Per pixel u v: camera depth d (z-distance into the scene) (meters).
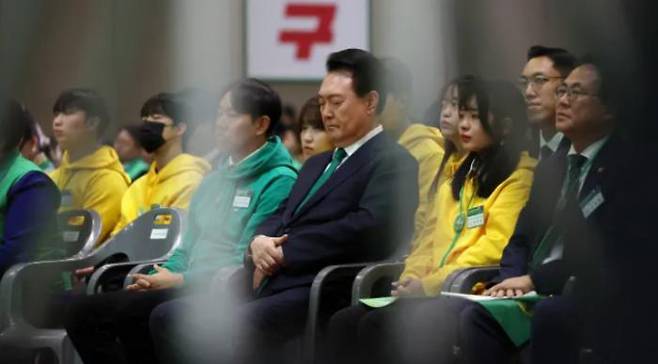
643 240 5.90
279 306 6.77
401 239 6.97
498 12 7.59
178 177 8.81
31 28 9.48
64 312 7.48
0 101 8.12
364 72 7.05
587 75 6.21
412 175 7.00
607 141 6.12
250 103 7.60
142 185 9.04
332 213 6.96
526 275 6.28
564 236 6.09
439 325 6.12
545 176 6.43
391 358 6.20
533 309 5.93
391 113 7.54
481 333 5.96
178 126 8.98
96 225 8.44
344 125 7.05
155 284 7.37
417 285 6.49
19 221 7.94
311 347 6.60
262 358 6.77
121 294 7.37
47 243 8.09
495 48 7.66
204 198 7.77
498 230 6.59
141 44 10.75
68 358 7.41
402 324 6.18
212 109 9.01
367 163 7.01
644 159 5.96
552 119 7.10
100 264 8.14
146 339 7.41
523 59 7.63
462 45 7.95
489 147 6.71
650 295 5.84
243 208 7.54
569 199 6.12
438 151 7.52
